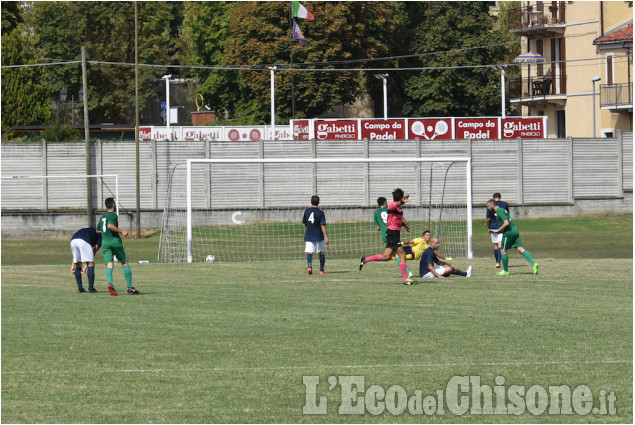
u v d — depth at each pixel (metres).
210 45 165.12
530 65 141.62
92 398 21.44
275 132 118.25
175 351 26.80
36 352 26.73
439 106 153.25
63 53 171.38
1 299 39.38
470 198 65.31
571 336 28.86
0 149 103.50
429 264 48.06
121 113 177.25
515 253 70.56
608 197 111.81
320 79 143.88
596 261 59.62
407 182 108.75
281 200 107.50
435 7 156.25
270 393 21.89
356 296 39.84
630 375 23.45
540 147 111.00
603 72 127.19
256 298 39.41
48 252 79.12
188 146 106.12
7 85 141.50
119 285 45.72
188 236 64.25
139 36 174.00
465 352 26.36
